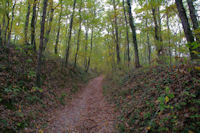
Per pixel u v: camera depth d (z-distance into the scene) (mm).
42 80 9312
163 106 3693
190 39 5688
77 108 7863
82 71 25078
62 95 9312
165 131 2994
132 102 5719
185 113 3029
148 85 6117
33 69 9406
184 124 2797
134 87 7215
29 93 6668
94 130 4875
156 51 8570
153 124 3410
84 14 14188
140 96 5688
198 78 3852
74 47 22859
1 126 3719
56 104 7668
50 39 12500
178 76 4652
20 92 6137
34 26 10602
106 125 5078
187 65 4645
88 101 9500
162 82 5246
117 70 15711
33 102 6234
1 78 6094
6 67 7195
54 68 13164
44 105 6699
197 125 2619
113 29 16219
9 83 6188
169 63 7238
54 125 5285
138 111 4562
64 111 7141
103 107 7527
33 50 11547
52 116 6129
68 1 12383
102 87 14656
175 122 2977
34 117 5152
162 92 4570
